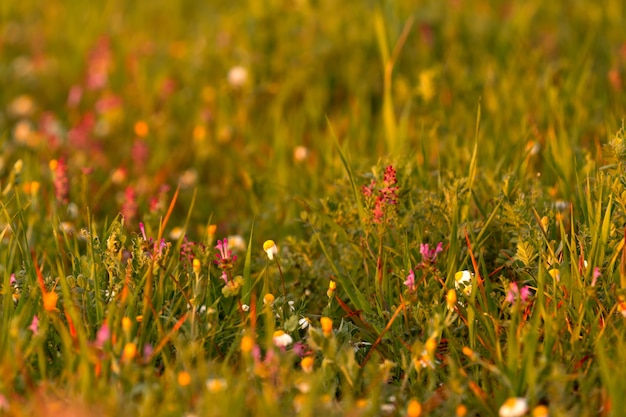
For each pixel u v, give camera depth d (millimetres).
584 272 3998
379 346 4031
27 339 3699
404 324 4094
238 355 3879
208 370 3451
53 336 3801
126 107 7961
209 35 8906
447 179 5059
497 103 6379
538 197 4680
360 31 8023
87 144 7117
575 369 3639
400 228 4449
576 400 3592
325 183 5559
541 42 7801
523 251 4020
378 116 7023
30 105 8461
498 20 8484
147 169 6797
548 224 4301
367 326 4082
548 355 3584
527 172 5324
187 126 7465
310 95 7316
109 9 10438
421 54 7758
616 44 7602
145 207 5840
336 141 4773
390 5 6957
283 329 3908
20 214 4367
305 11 8328
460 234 4363
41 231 4969
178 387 3373
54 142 6836
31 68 9234
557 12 8633
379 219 4273
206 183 6738
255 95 7590
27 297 3910
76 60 9336
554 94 6219
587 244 4094
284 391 3475
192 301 3891
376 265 4426
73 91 8344
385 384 3592
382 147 6184
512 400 3217
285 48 7941
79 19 10477
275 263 4695
